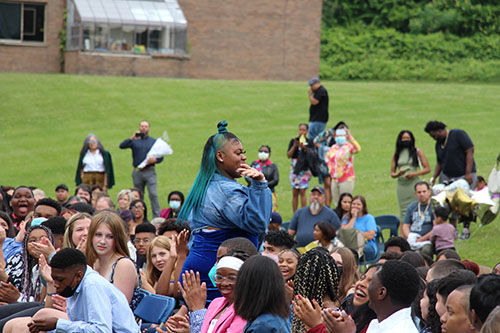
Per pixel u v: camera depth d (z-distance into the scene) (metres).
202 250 6.75
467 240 16.14
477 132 31.02
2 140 30.62
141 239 11.06
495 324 4.25
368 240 14.46
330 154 19.17
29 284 8.90
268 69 50.84
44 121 33.47
